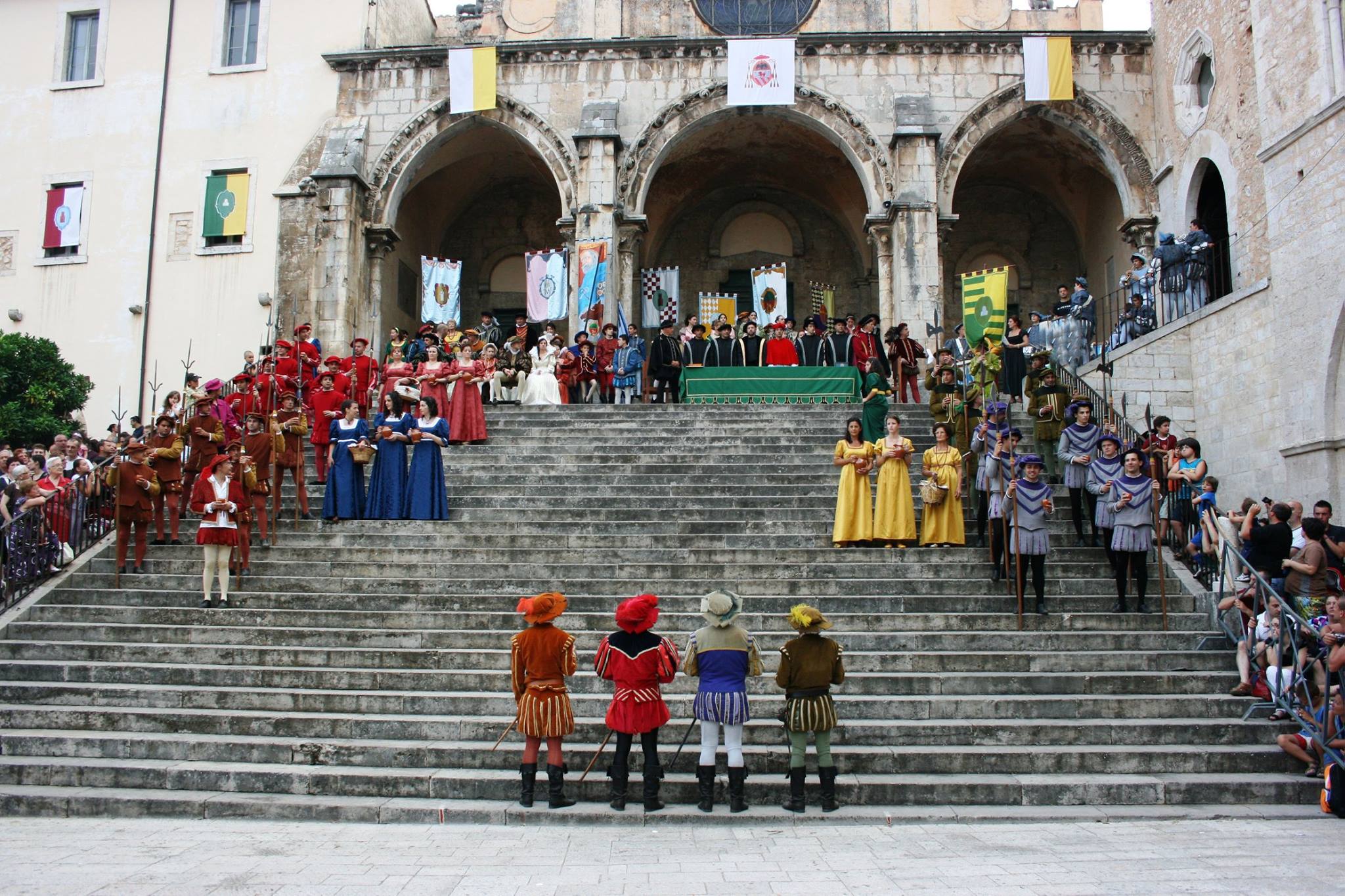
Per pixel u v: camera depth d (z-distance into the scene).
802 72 23.14
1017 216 26.67
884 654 9.94
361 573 12.24
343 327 22.16
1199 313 17.94
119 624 11.20
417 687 9.70
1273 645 9.33
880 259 22.45
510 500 14.23
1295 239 15.66
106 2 24.75
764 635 10.20
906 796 8.03
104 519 13.57
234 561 12.17
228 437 15.70
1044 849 6.89
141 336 23.44
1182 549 12.41
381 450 14.11
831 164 25.67
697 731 8.77
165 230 23.81
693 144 24.95
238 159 23.81
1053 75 22.34
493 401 19.12
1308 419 15.19
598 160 22.50
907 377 19.27
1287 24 16.08
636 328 21.02
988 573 11.83
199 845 7.10
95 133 24.31
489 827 7.59
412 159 23.44
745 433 16.30
